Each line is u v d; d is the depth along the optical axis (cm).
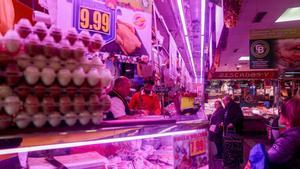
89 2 189
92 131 114
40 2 164
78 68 112
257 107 1323
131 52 223
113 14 207
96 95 117
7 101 93
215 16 397
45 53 105
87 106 114
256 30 904
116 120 136
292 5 680
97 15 195
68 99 108
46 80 103
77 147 127
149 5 240
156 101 246
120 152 142
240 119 729
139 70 237
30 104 98
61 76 106
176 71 417
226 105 745
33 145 97
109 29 204
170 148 155
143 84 242
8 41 96
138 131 134
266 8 699
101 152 135
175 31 371
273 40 884
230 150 702
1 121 92
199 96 326
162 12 310
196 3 295
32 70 99
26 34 103
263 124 1195
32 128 100
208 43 472
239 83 1515
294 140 250
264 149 252
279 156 249
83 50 113
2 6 147
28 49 101
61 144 109
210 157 201
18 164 106
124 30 217
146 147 152
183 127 162
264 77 1042
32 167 110
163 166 153
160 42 310
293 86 1039
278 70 912
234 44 1194
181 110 224
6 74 96
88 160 123
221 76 1090
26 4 158
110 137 122
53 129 104
